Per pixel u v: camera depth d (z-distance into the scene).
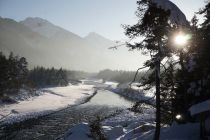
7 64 92.44
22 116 66.25
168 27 17.88
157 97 19.44
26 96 97.62
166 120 30.31
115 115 68.12
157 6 16.78
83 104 90.94
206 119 26.17
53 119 64.44
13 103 83.06
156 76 19.19
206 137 22.91
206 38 23.25
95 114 71.00
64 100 100.12
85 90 146.62
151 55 18.72
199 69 24.88
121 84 168.00
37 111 73.25
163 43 18.38
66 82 177.00
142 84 20.50
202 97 25.27
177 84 26.92
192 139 23.66
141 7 18.34
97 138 30.23
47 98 102.06
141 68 19.50
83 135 33.62
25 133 51.22
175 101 27.41
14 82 96.25
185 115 28.41
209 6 24.27
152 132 28.41
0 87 85.00
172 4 16.92
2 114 66.69
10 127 55.59
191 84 25.84
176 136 25.00
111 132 36.56
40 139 47.34
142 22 18.34
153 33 18.17
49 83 152.75
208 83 24.77
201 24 24.52
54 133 51.34
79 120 63.38
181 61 23.86
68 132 36.84
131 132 34.47
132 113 70.31
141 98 98.56
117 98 109.62
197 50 23.41
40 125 57.88
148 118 59.19
